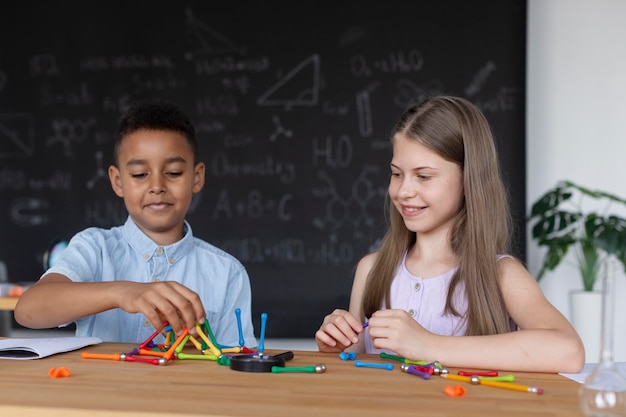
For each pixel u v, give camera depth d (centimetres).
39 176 337
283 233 325
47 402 72
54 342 110
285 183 326
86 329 149
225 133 329
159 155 151
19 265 337
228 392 78
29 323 123
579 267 301
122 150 154
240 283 166
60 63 338
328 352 118
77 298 113
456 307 136
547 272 318
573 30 319
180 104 332
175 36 333
